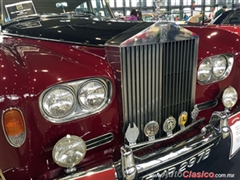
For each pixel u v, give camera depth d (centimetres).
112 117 119
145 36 117
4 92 90
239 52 161
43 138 102
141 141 133
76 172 105
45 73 100
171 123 139
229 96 158
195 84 146
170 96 137
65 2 206
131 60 117
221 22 410
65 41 143
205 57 146
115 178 108
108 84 114
